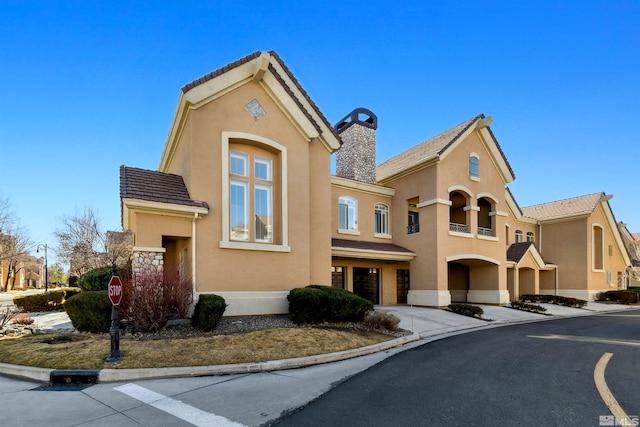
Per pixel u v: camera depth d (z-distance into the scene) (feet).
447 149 68.23
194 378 23.97
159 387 22.04
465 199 80.18
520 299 86.22
